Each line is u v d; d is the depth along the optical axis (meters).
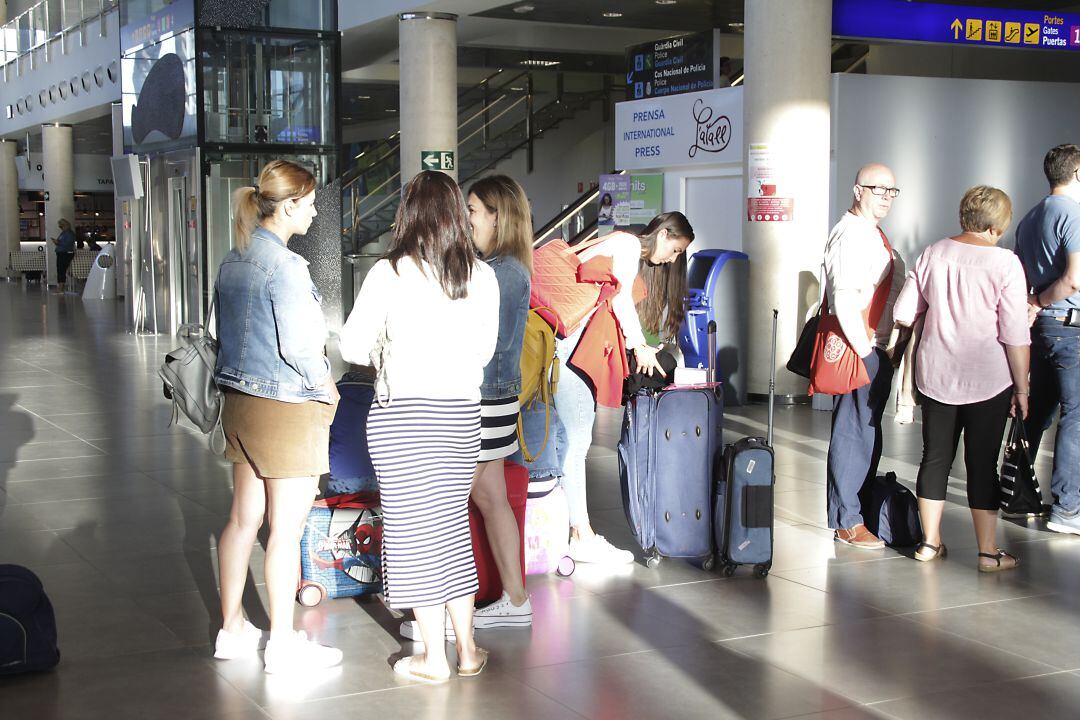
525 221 4.28
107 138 33.78
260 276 3.77
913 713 3.69
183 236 16.00
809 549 5.59
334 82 15.19
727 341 10.09
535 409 4.98
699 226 12.55
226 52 14.72
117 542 5.70
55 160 29.38
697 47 12.45
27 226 41.44
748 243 10.45
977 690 3.87
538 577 5.12
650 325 5.59
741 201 12.01
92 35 25.00
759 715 3.66
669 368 5.46
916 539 5.62
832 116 10.78
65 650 4.23
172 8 15.44
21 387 11.25
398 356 3.71
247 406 3.83
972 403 5.20
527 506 5.07
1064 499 5.91
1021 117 11.67
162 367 3.92
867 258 5.22
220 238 15.04
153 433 8.75
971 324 5.15
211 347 3.94
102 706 3.73
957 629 4.47
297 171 3.86
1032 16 11.45
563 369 5.13
